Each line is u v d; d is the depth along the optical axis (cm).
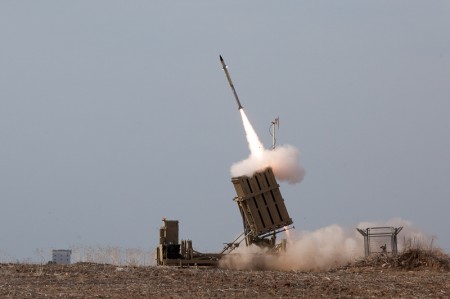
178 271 16650
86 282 14700
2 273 15862
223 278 15400
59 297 12606
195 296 12975
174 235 19900
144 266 18238
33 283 14475
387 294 13525
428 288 14338
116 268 17138
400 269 18688
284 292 13600
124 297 12738
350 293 13600
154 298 12688
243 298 12800
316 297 13062
